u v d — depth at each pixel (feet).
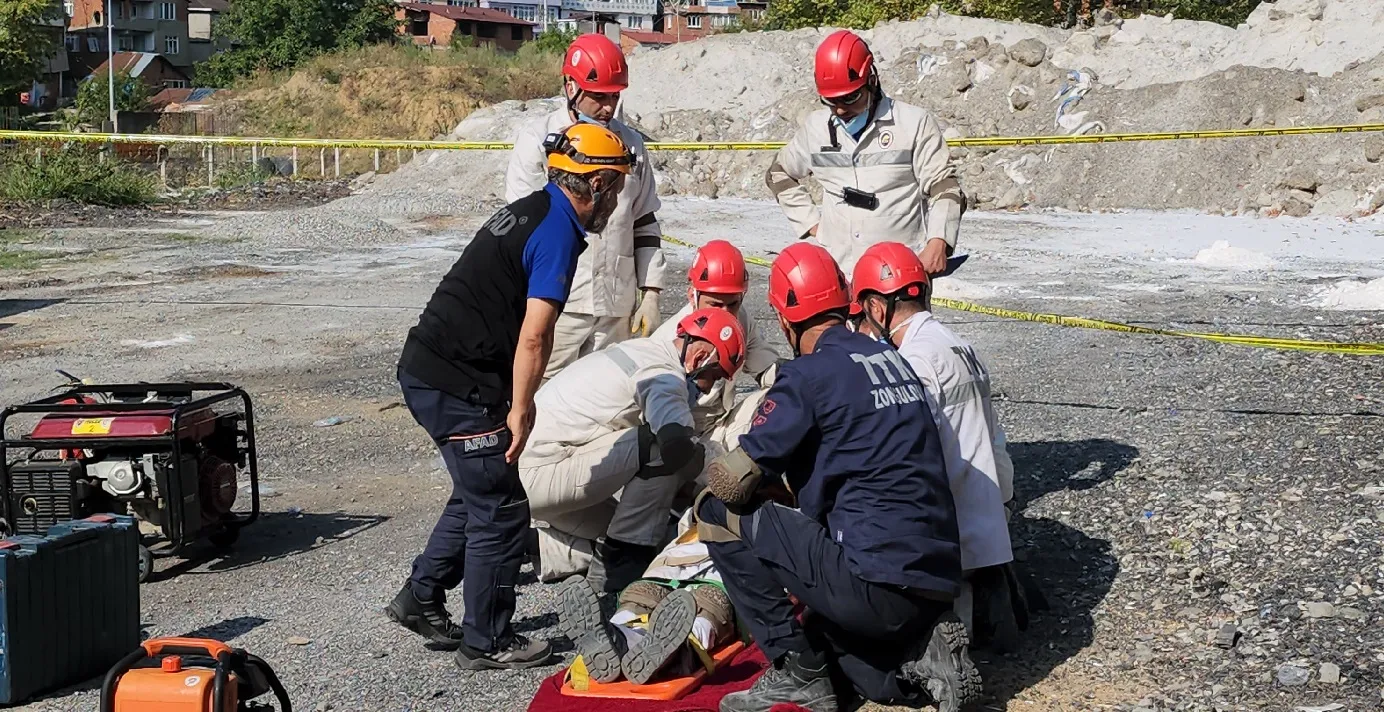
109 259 56.95
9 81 171.63
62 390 31.71
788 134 91.56
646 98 102.94
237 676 12.06
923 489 13.00
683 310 17.80
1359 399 23.93
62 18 321.93
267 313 42.83
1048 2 123.95
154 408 19.47
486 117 99.91
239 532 21.36
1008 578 15.28
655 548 17.39
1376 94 75.72
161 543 20.59
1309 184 70.79
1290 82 78.69
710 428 18.47
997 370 30.27
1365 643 14.28
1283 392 25.27
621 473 16.84
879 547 12.74
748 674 14.51
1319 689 13.47
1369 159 70.74
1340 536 17.01
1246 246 57.52
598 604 13.87
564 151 14.38
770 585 13.39
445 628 15.97
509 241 14.38
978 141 42.42
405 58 170.60
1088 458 21.83
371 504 22.84
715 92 102.47
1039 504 19.80
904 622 12.93
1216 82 80.23
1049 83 86.22
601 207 14.53
